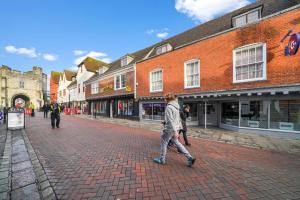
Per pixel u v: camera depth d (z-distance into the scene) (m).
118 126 13.66
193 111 14.14
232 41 10.58
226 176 4.15
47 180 3.89
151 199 3.19
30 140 7.96
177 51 13.95
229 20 13.23
